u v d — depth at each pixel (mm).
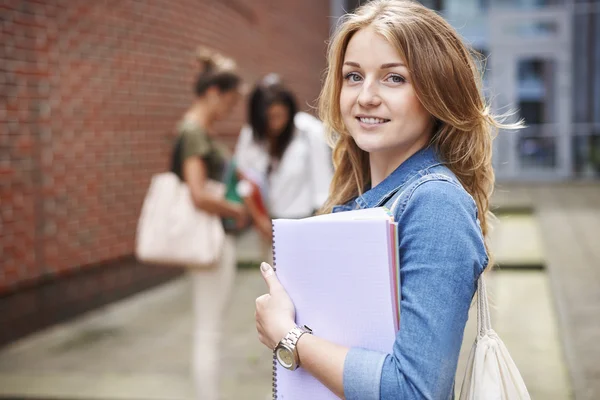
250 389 4141
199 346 3326
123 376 4383
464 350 4176
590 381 4012
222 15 9500
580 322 5219
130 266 6766
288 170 3877
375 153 1482
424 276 1216
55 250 5566
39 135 5391
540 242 8617
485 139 1447
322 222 1300
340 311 1284
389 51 1346
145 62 7160
